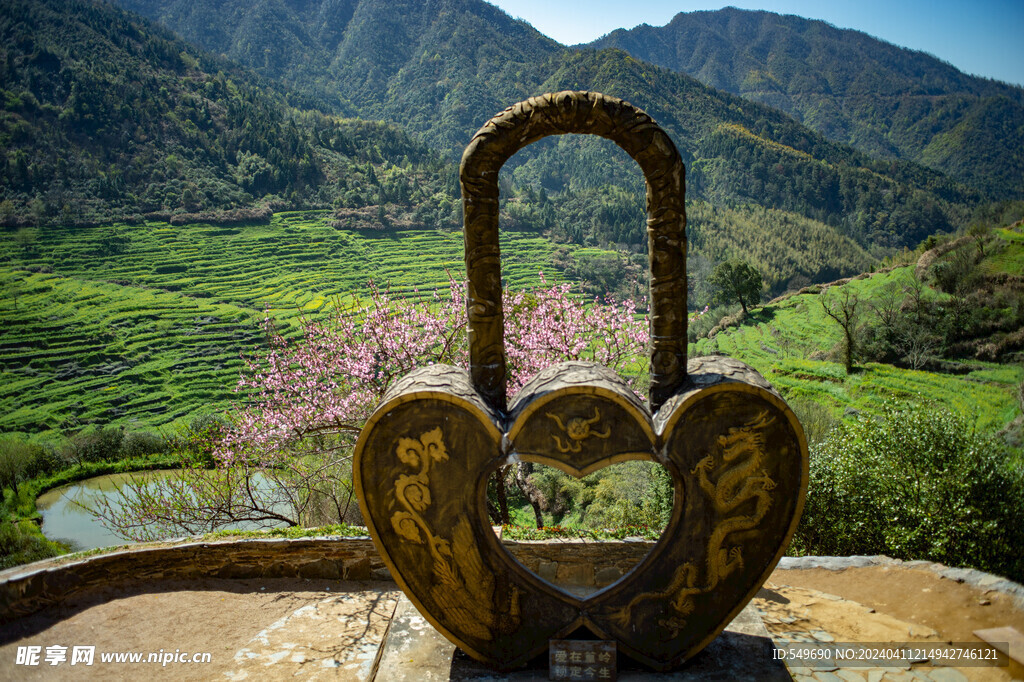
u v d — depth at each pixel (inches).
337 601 157.6
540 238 3693.4
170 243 3083.2
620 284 2992.1
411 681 118.2
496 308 119.6
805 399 935.7
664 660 120.7
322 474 353.7
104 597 156.9
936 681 119.8
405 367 373.7
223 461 351.9
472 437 115.3
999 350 978.1
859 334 1115.9
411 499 117.8
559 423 113.7
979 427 725.3
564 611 120.3
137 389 1975.9
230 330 2369.6
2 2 4249.5
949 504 229.3
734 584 119.7
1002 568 219.1
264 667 129.4
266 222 3484.3
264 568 168.4
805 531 263.7
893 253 4234.7
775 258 3661.4
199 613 152.0
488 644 122.0
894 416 271.0
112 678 126.5
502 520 344.5
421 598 121.2
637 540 168.2
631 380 424.5
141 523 329.1
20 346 2178.9
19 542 709.9
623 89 7145.7
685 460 115.2
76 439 1154.0
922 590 153.7
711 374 116.7
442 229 3649.1
